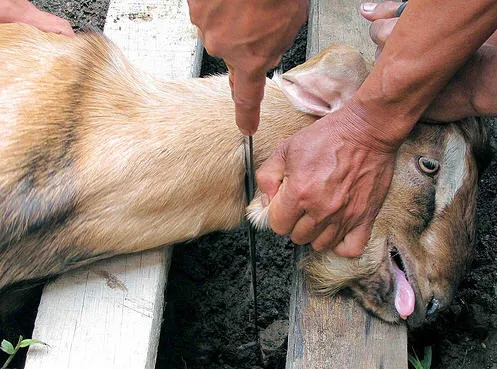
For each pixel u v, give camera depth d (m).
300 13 0.50
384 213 0.73
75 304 0.75
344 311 0.76
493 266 0.95
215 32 0.50
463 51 0.62
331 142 0.68
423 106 0.66
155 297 0.76
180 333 0.91
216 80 0.78
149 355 0.74
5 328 0.87
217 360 0.91
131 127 0.74
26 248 0.72
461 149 0.76
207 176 0.74
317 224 0.69
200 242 0.96
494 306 0.93
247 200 0.77
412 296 0.74
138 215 0.74
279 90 0.77
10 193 0.70
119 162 0.73
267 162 0.72
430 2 0.61
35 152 0.71
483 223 0.98
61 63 0.76
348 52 0.73
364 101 0.67
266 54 0.51
